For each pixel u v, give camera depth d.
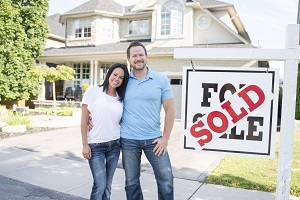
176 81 15.55
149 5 17.33
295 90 2.43
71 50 18.45
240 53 2.50
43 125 11.12
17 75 14.88
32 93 15.68
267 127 2.52
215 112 2.61
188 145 2.67
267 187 4.39
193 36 16.66
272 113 2.51
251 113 2.55
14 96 14.98
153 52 15.38
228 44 15.64
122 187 4.37
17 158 6.08
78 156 6.41
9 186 4.36
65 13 19.62
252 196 4.01
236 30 19.75
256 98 2.53
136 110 2.95
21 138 8.45
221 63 13.27
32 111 16.36
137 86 2.96
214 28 16.23
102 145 3.06
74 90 19.66
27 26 15.18
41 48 15.81
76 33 19.83
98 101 3.01
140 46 2.93
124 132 3.02
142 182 4.59
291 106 2.43
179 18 16.56
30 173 5.03
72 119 13.41
